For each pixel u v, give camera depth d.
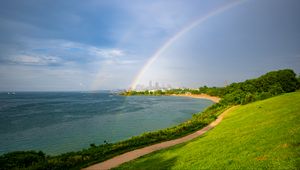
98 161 33.69
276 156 19.22
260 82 117.50
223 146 28.17
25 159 32.84
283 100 60.03
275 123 33.00
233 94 110.81
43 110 136.25
